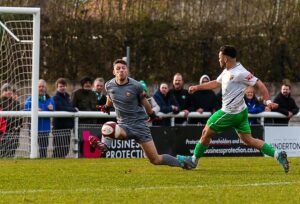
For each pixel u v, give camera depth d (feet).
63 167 119.14
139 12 215.10
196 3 215.51
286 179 102.01
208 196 83.82
